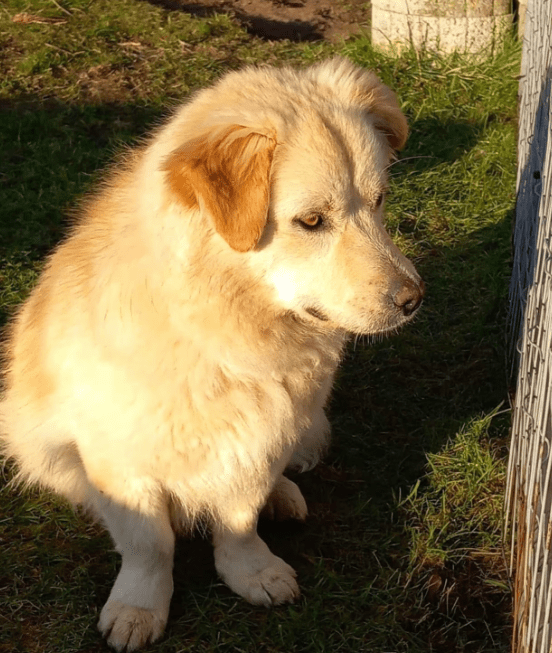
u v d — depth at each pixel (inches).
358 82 75.5
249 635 76.5
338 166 71.5
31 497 83.9
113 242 73.4
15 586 78.5
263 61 137.1
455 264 102.1
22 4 146.0
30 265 99.3
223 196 69.0
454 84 127.3
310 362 75.4
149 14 146.6
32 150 112.8
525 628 72.7
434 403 91.4
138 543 75.9
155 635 76.0
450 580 79.7
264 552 79.3
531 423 77.5
